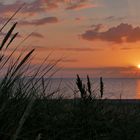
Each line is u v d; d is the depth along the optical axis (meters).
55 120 4.26
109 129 4.34
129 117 4.45
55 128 4.12
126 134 4.08
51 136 4.05
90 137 4.15
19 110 3.28
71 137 4.07
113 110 4.70
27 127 3.83
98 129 4.31
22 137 3.41
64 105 4.79
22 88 3.62
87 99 4.32
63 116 4.46
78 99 4.75
